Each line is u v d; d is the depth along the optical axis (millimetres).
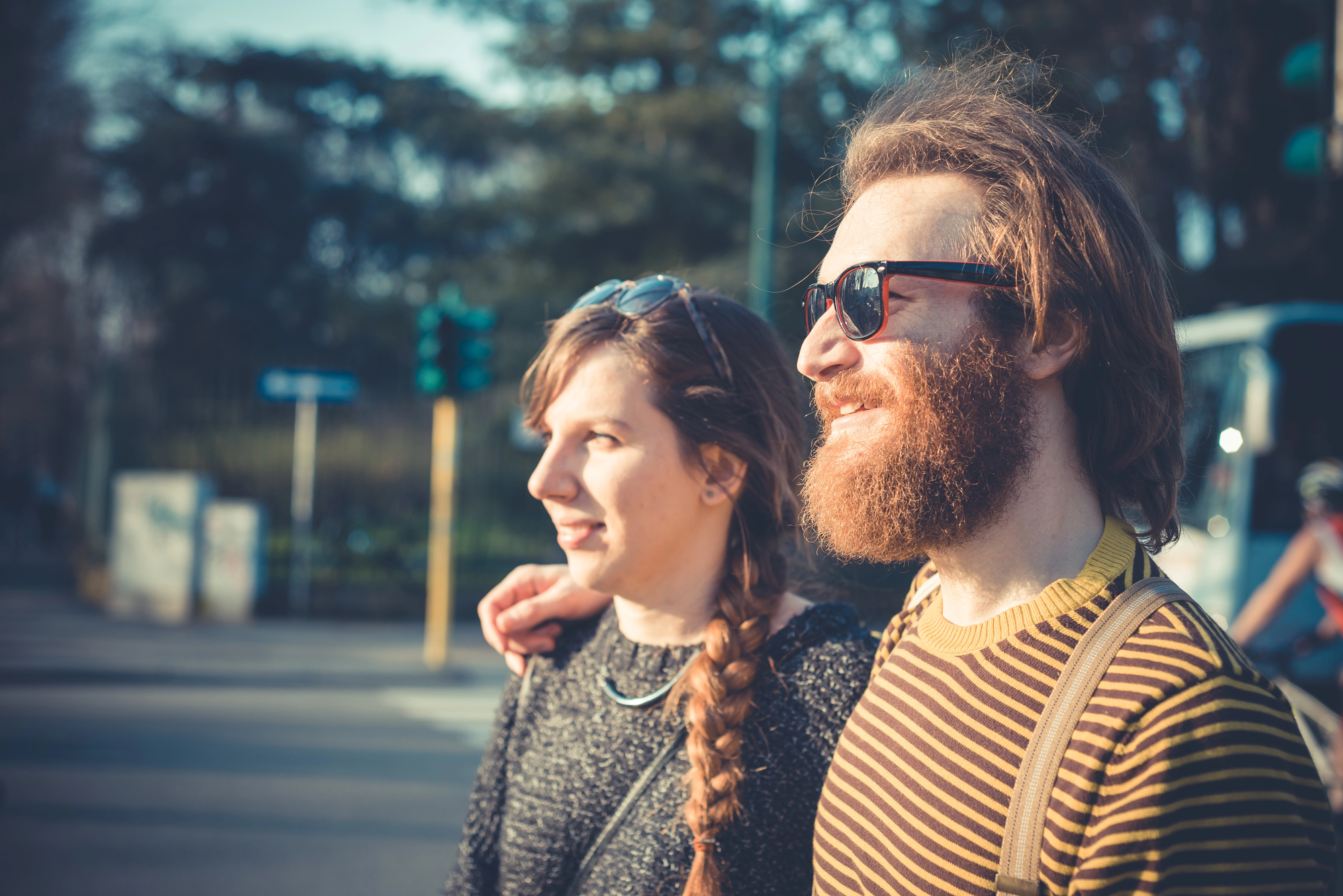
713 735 1302
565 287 20500
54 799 5688
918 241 1016
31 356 23219
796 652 1379
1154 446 1048
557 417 1397
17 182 15750
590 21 20469
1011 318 986
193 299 27938
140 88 16547
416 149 31484
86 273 25594
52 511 22516
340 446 14039
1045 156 1011
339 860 4844
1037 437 999
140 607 12648
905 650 1124
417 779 6266
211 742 7055
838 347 1054
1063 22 14250
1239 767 800
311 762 6609
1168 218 14633
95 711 7934
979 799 934
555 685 1517
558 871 1400
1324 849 810
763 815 1302
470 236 25312
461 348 10062
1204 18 13375
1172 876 799
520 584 1606
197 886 4492
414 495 14234
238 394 13945
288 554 13352
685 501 1377
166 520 12539
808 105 18062
